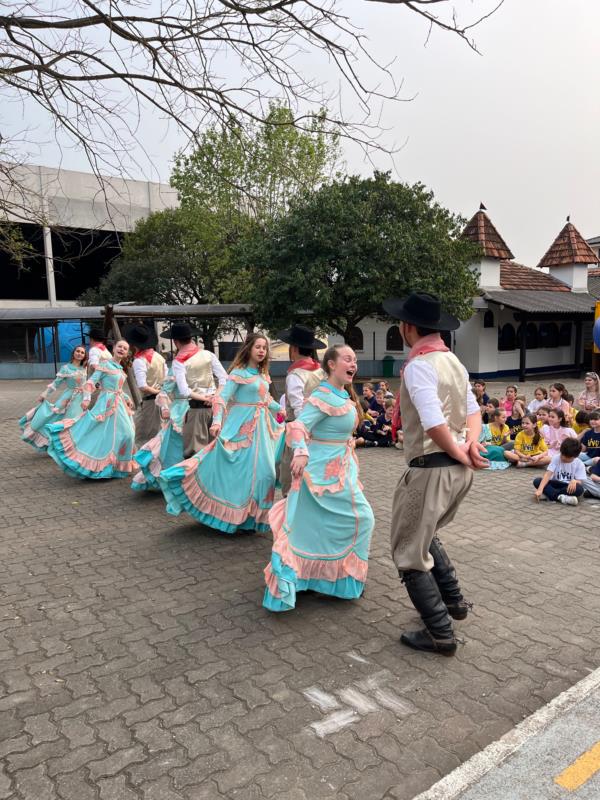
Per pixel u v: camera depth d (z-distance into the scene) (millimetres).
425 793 2346
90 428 7316
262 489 5281
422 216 15805
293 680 3172
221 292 21703
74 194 21547
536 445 8383
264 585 4383
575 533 5531
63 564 4820
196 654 3441
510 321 24516
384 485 7516
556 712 2822
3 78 5070
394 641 3572
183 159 13945
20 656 3443
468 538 5387
